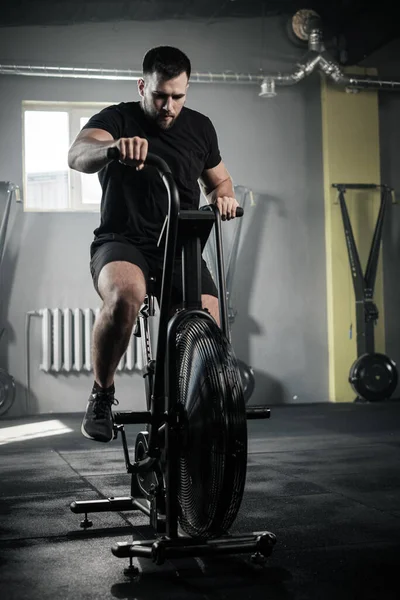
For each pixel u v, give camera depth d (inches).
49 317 268.8
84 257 277.4
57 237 275.9
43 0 261.1
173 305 88.0
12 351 270.7
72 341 271.6
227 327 73.5
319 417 235.1
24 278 272.8
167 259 71.2
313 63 279.3
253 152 292.4
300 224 295.0
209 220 74.4
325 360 295.1
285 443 176.6
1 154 271.4
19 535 88.0
